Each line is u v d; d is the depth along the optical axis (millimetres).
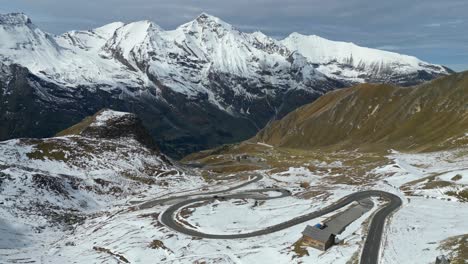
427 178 142000
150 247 100562
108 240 109438
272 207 132125
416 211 109062
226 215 123688
